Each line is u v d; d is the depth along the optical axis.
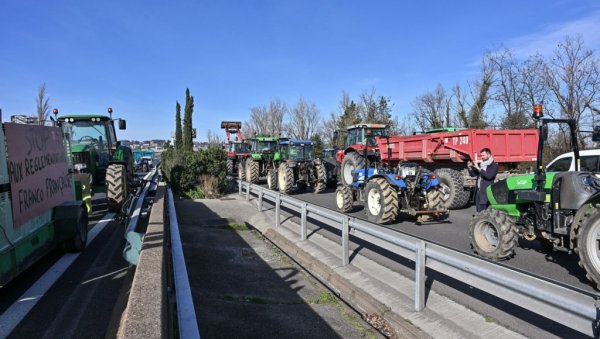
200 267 6.28
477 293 4.71
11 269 4.16
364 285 5.26
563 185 5.29
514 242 5.83
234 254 7.21
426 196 8.89
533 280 3.19
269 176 16.52
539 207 5.67
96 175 10.73
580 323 2.94
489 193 6.64
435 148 12.14
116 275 5.15
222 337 3.95
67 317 3.88
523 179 6.05
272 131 53.34
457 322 4.07
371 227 5.26
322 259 6.44
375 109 40.16
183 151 16.28
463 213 10.62
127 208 6.61
